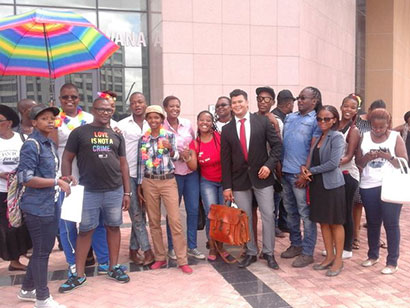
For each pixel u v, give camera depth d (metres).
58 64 4.63
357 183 4.83
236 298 3.94
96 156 4.05
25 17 3.76
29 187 3.55
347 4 15.30
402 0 21.25
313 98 4.75
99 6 10.95
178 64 10.12
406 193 4.04
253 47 10.62
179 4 10.04
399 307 3.72
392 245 4.51
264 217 4.71
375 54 20.31
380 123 4.38
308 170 4.47
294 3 10.84
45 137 3.58
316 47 12.34
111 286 4.28
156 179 4.55
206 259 5.04
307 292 4.06
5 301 3.95
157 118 4.46
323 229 4.62
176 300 3.92
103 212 4.26
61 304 3.87
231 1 10.38
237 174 4.68
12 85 10.45
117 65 11.07
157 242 4.76
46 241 3.62
